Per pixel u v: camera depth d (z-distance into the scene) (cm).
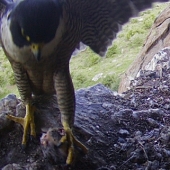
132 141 98
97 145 97
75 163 92
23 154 93
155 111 106
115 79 241
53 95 98
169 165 93
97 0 87
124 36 300
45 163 91
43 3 77
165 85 120
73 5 84
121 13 92
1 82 268
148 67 138
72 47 86
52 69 87
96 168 93
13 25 78
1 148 94
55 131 89
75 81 258
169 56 134
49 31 78
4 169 90
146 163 93
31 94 94
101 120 102
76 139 92
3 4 82
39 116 95
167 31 173
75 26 85
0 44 86
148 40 181
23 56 81
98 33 93
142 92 117
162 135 98
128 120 103
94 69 268
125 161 94
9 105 98
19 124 95
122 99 113
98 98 111
